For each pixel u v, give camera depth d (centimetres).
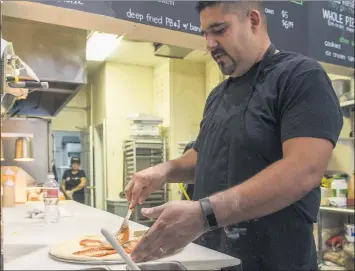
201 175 127
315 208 114
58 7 160
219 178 119
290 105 105
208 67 292
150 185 137
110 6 172
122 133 287
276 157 111
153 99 316
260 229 108
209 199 89
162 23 185
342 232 289
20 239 116
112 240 77
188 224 86
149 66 313
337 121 102
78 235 117
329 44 246
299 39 230
